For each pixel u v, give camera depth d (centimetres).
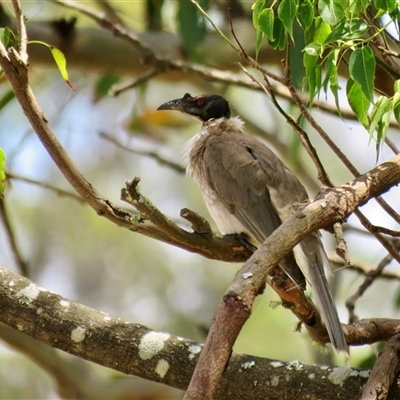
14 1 682
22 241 1612
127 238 1630
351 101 685
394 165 689
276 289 742
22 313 764
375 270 976
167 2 1364
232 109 1427
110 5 1504
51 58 1296
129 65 1324
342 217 635
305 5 669
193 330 1531
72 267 1614
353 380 724
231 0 1330
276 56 1320
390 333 795
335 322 771
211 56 1313
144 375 754
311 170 1584
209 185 1067
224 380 742
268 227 998
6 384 1422
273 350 1398
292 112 1223
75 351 762
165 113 1502
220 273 1588
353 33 645
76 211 1631
